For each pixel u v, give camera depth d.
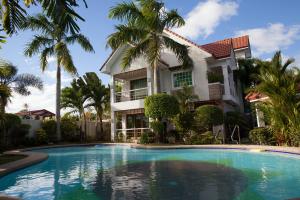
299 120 10.70
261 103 12.64
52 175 7.46
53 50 21.61
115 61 22.03
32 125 20.39
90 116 29.97
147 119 21.25
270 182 5.79
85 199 4.90
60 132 21.47
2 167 7.44
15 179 6.95
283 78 11.70
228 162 8.95
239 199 4.55
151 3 16.95
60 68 21.94
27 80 20.42
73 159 11.23
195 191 5.16
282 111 11.36
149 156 11.66
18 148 16.88
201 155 11.20
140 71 21.12
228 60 20.52
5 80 19.36
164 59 21.16
